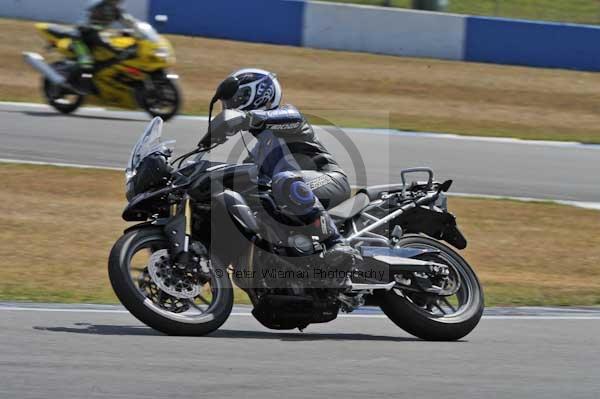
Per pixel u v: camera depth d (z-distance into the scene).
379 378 15.93
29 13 66.62
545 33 65.81
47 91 47.66
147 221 19.30
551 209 38.69
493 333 20.33
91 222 32.19
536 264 31.45
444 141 49.25
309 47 65.94
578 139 52.72
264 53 63.44
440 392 15.27
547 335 20.27
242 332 19.61
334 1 69.62
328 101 54.44
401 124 51.81
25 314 19.86
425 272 19.61
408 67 63.41
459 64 65.12
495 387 15.77
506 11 71.56
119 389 14.45
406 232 20.77
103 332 18.44
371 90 57.97
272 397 14.47
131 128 45.84
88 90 47.09
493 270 30.42
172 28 65.62
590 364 17.67
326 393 14.84
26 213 32.47
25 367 15.42
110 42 46.72
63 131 44.09
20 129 43.75
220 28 66.00
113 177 37.75
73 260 27.89
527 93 60.50
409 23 65.81
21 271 26.06
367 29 65.88
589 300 26.11
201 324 18.23
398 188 21.00
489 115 55.75
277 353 17.34
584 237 35.16
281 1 65.69
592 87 62.66
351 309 19.36
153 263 18.17
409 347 18.59
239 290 26.06
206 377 15.37
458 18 65.75
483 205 38.28
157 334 18.44
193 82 56.47
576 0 74.50
